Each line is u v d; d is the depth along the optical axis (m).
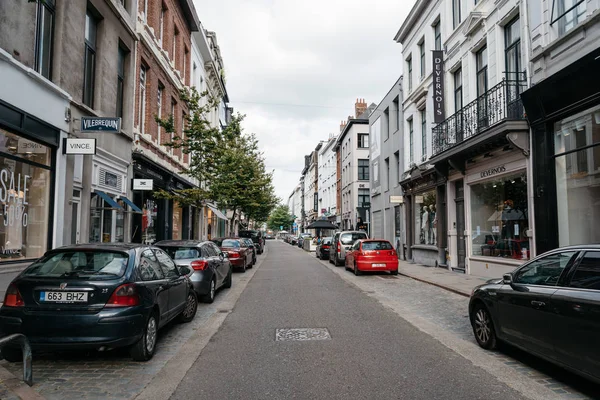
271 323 7.65
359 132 39.25
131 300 5.12
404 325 7.48
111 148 13.52
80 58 11.39
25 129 8.84
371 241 16.12
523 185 12.02
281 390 4.42
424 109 20.22
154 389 4.46
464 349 5.95
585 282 4.32
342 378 4.76
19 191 8.95
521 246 12.12
